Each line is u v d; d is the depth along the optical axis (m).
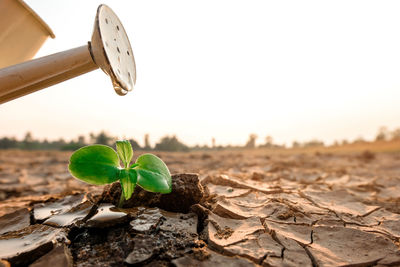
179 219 0.44
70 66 0.39
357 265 0.38
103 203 0.46
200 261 0.37
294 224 0.45
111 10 0.41
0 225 0.43
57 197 0.54
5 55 0.45
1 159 2.08
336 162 1.90
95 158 0.40
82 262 0.36
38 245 0.37
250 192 0.58
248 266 0.36
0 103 0.40
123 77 0.41
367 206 0.54
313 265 0.37
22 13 0.44
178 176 0.47
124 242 0.38
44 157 2.35
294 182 0.81
